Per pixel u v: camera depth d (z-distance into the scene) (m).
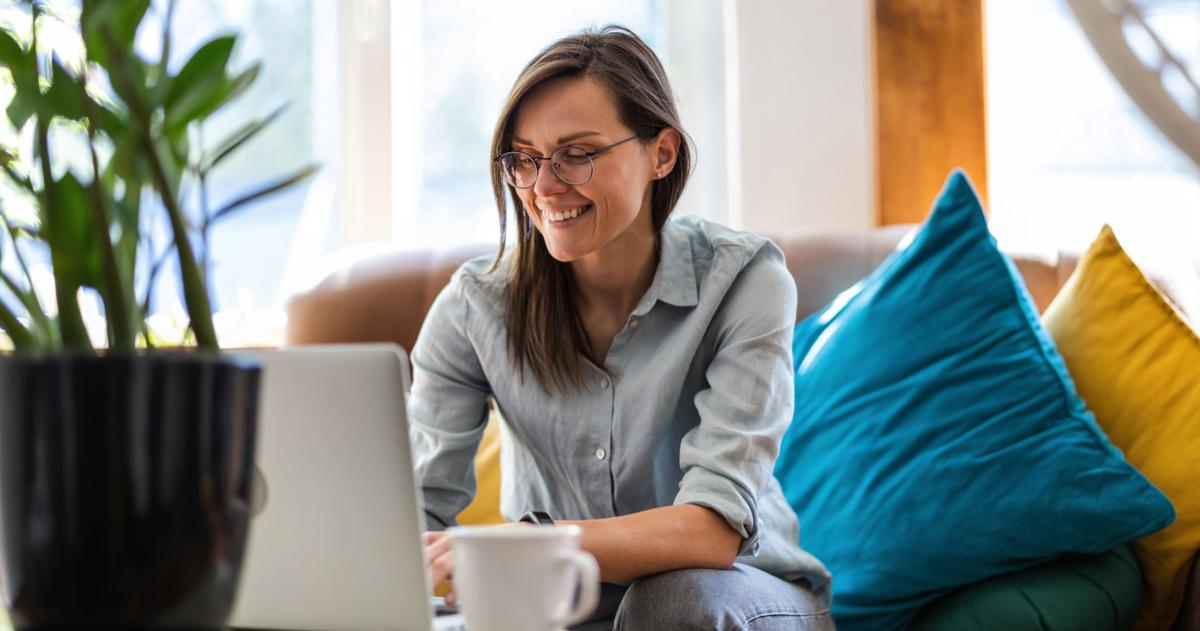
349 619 0.98
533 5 2.67
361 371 0.93
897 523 1.65
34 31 0.85
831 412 1.82
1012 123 2.49
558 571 0.88
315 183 2.66
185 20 2.65
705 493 1.33
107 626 0.72
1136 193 2.43
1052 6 2.46
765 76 2.48
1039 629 1.51
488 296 1.58
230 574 0.76
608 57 1.48
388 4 2.62
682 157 1.55
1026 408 1.66
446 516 1.59
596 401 1.53
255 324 2.59
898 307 1.83
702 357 1.53
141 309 0.82
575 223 1.45
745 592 1.29
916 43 2.38
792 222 2.46
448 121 2.68
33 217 1.20
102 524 0.71
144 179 0.80
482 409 1.65
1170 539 1.59
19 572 0.72
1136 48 2.41
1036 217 2.47
